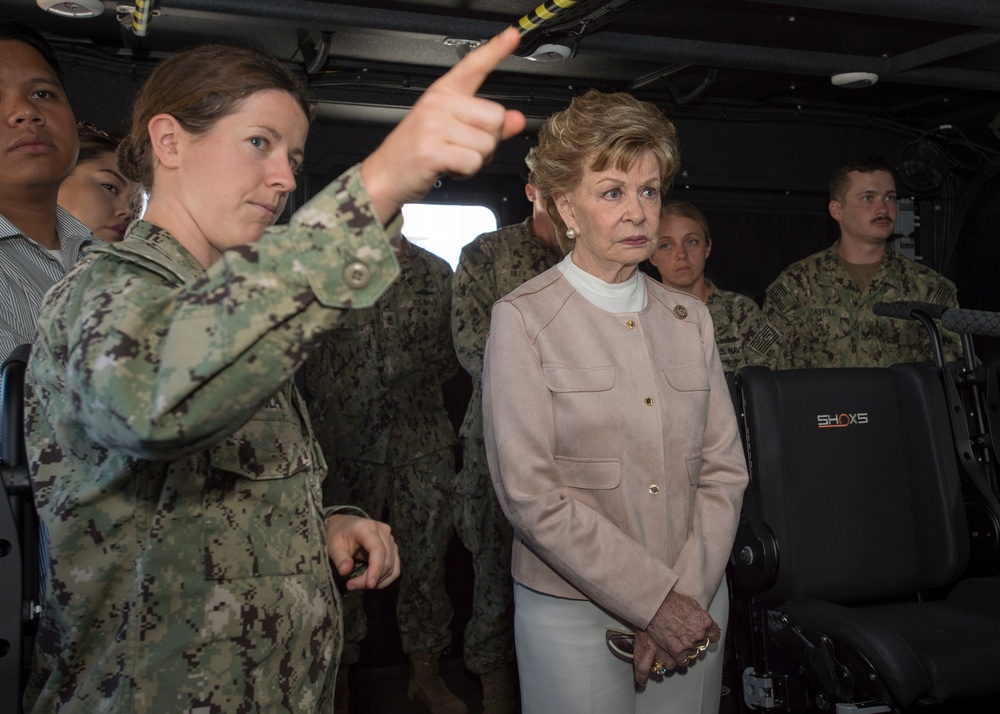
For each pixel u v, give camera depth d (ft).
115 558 3.49
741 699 9.20
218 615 3.54
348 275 2.76
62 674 3.57
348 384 12.15
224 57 3.80
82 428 3.44
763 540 8.22
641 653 5.66
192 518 3.54
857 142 15.66
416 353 12.26
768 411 8.59
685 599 5.67
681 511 5.99
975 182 15.79
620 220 5.87
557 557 5.64
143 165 3.98
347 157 13.51
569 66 12.89
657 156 5.98
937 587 9.23
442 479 12.19
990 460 8.95
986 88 12.95
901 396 9.05
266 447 3.74
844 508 8.67
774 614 8.48
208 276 2.83
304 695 3.80
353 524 4.33
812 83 13.99
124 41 11.66
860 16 10.53
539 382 5.90
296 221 2.79
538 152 6.25
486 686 11.32
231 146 3.75
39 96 6.61
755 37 11.41
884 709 7.62
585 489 5.85
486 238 11.41
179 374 2.68
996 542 8.58
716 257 15.28
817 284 12.96
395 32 10.50
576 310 6.08
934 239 16.08
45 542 4.51
